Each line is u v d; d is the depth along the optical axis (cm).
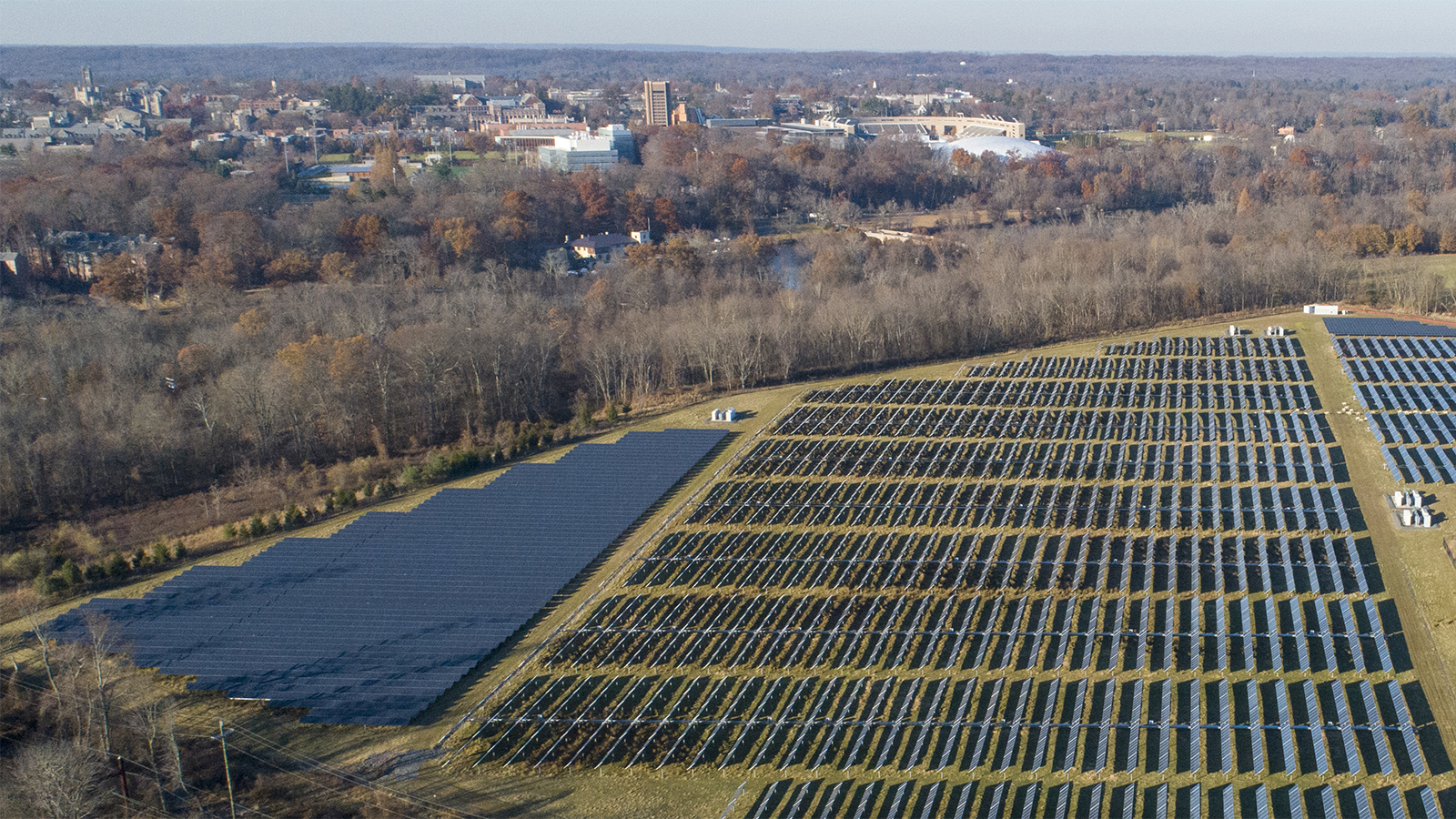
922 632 12900
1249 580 13912
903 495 16862
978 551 14912
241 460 19275
